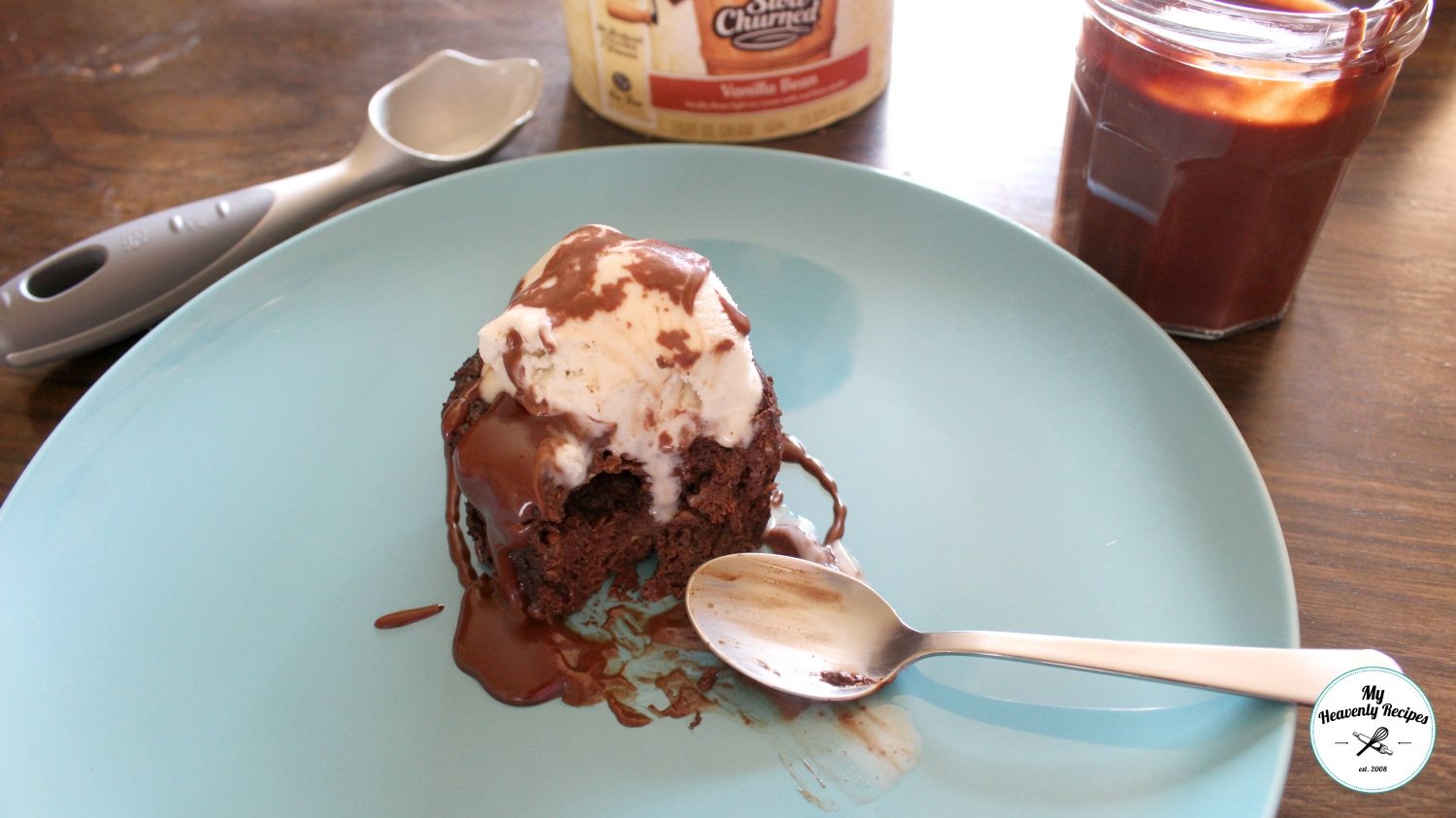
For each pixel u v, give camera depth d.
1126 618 0.25
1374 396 0.30
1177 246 0.30
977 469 0.29
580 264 0.27
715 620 0.26
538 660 0.26
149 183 0.38
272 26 0.44
